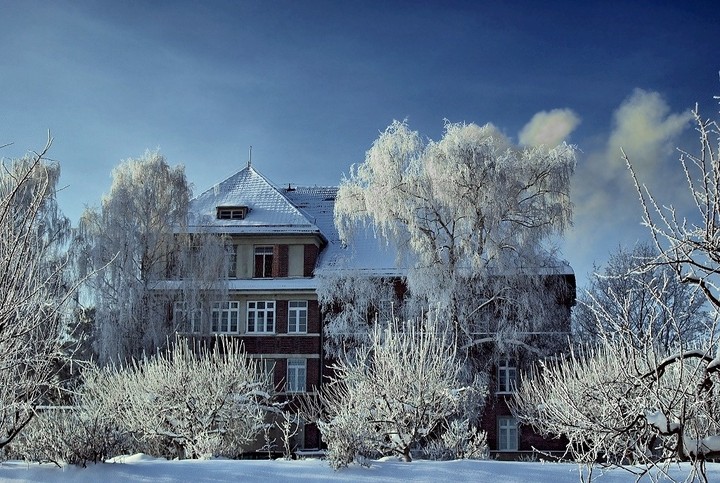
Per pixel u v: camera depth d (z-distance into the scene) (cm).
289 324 4353
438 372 2231
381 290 3869
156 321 3941
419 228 3684
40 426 1803
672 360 1012
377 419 2175
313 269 4456
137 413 2406
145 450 2464
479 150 3641
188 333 4050
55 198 3922
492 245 3559
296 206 5059
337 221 3875
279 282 4378
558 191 3656
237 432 2509
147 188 4106
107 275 3866
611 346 1141
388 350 2289
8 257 1080
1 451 1820
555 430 2005
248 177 4897
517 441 3944
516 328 3556
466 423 2450
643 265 994
